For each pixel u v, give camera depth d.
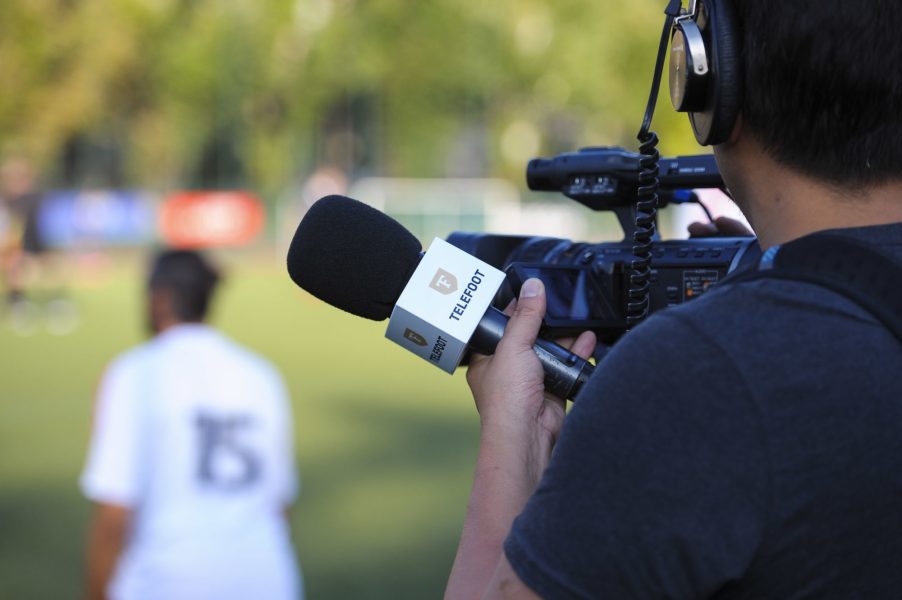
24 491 6.19
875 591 0.94
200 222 24.84
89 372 10.62
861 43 0.99
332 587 4.55
